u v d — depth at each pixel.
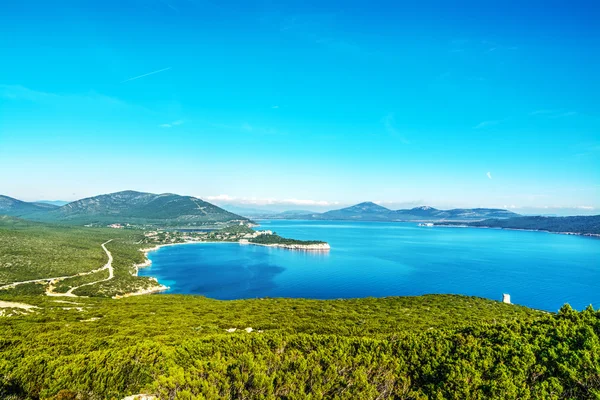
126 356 22.34
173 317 57.38
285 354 21.88
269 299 81.88
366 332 44.44
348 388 17.98
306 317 58.03
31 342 33.41
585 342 20.44
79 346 30.62
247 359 19.89
